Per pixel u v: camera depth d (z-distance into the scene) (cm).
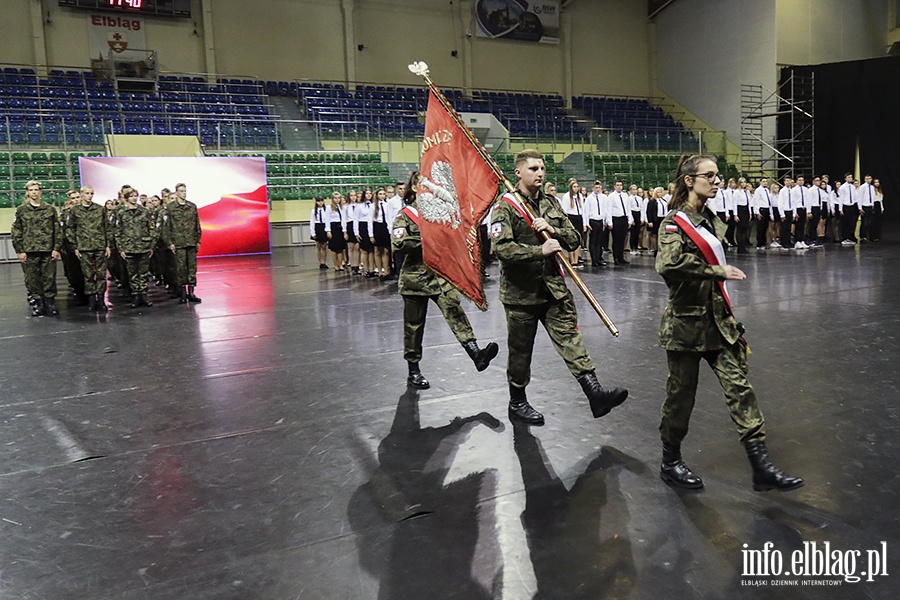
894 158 2253
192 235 1066
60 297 1170
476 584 267
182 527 322
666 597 255
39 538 315
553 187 1181
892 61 2238
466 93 2822
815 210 1767
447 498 343
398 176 2305
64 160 1953
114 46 2353
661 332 335
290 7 2572
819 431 420
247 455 411
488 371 587
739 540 293
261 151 2184
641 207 1747
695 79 2850
